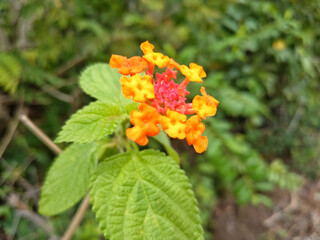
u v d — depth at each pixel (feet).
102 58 0.56
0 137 0.50
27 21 0.52
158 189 0.24
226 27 0.68
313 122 0.71
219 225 0.62
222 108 0.62
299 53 0.62
